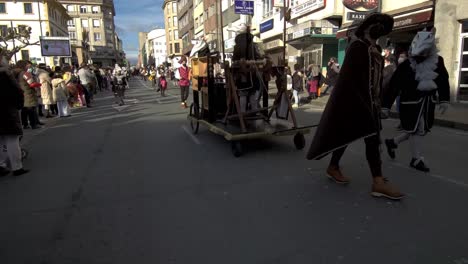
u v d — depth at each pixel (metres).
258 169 5.71
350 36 4.46
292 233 3.56
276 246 3.33
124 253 3.34
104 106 16.77
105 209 4.36
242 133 6.40
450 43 12.38
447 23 12.38
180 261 3.15
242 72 7.13
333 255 3.15
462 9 11.87
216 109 7.95
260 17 29.39
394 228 3.59
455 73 12.48
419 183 4.82
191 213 4.14
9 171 6.17
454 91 12.55
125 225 3.91
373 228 3.61
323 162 5.96
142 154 7.01
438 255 3.10
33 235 3.77
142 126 10.41
